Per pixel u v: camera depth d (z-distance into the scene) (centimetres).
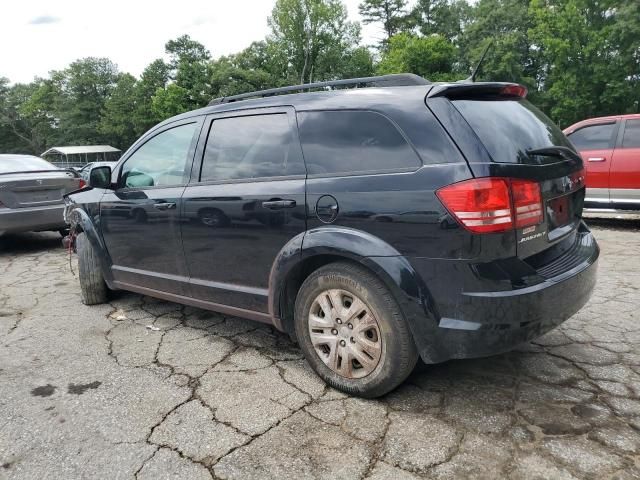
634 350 311
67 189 736
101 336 367
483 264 218
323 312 270
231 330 371
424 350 236
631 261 535
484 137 229
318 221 260
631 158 703
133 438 235
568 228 268
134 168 381
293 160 281
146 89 7069
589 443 219
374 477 202
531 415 242
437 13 6112
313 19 5912
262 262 291
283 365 308
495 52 3544
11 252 727
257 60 6203
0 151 9281
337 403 260
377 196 240
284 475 205
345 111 266
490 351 225
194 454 221
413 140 238
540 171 239
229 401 266
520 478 198
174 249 344
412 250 231
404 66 4406
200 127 337
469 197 215
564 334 338
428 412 248
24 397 278
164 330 375
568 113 3011
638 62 2781
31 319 412
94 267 429
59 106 8069
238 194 297
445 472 203
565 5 2912
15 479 209
